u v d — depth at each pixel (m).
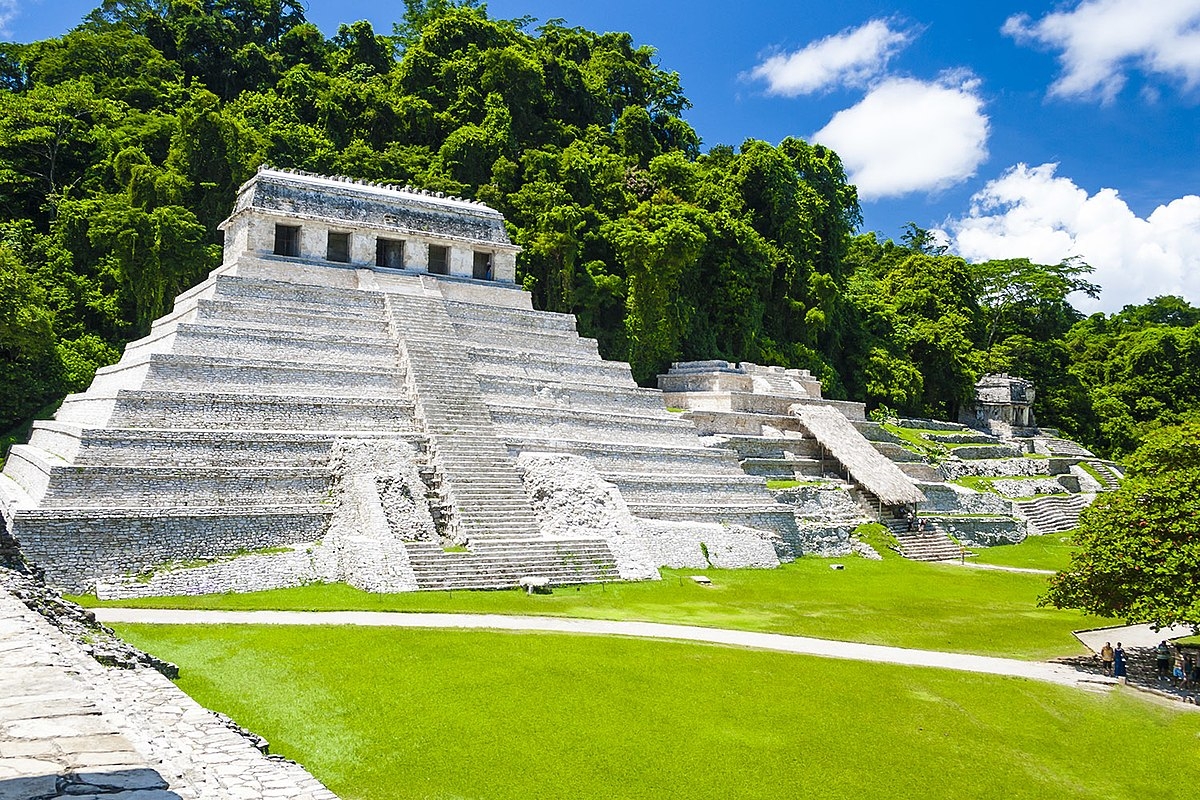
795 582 41.09
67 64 80.75
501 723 20.12
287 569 32.91
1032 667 28.67
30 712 10.76
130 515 31.44
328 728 19.17
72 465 31.86
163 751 12.85
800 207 86.50
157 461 33.78
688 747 19.69
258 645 24.42
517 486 39.25
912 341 94.12
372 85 84.62
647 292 68.56
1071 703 25.03
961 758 20.45
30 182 65.12
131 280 57.38
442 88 88.12
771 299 85.06
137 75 82.62
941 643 31.14
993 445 82.56
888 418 84.44
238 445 35.75
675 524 42.56
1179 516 29.19
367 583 32.09
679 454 47.66
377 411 40.97
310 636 25.64
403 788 16.77
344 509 35.78
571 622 29.58
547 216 66.75
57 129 66.75
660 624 30.33
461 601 31.45
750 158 85.44
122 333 59.91
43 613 18.92
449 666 23.70
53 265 59.81
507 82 85.56
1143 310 148.12
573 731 20.02
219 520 33.31
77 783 8.79
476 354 46.25
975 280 116.38
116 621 26.22
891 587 42.00
